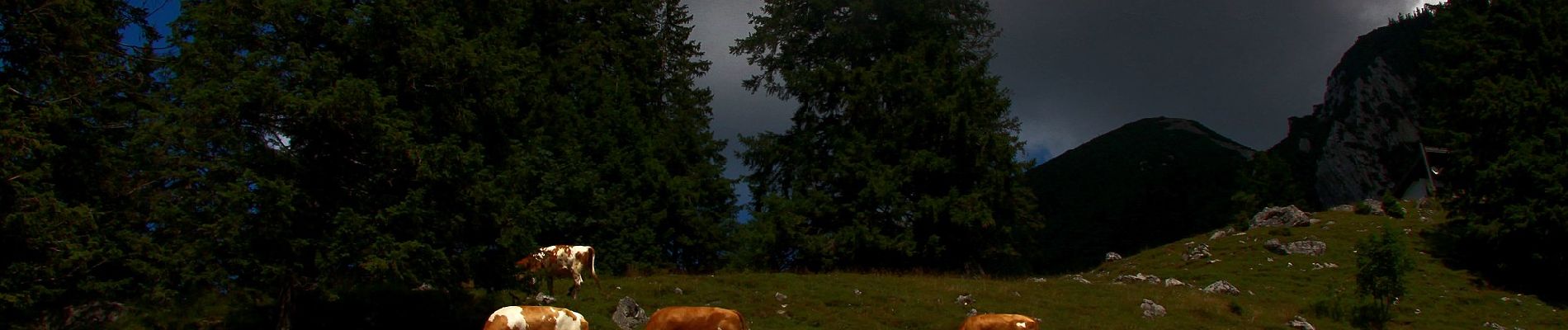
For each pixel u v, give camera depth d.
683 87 42.59
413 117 17.11
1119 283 32.41
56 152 17.41
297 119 15.49
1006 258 38.78
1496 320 28.80
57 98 18.67
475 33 23.38
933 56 40.22
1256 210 71.06
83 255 15.99
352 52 16.98
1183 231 87.81
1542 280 33.91
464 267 17.56
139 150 16.27
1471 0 48.44
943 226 36.66
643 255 32.56
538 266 21.73
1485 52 43.84
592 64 35.78
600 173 33.00
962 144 36.66
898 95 38.88
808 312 23.22
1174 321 24.98
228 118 15.29
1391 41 118.12
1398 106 99.06
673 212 35.44
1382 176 94.56
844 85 40.28
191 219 15.30
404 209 16.08
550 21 35.81
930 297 25.53
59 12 18.84
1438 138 44.94
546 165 28.03
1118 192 125.81
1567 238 33.06
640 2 40.56
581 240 31.59
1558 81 38.69
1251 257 40.06
